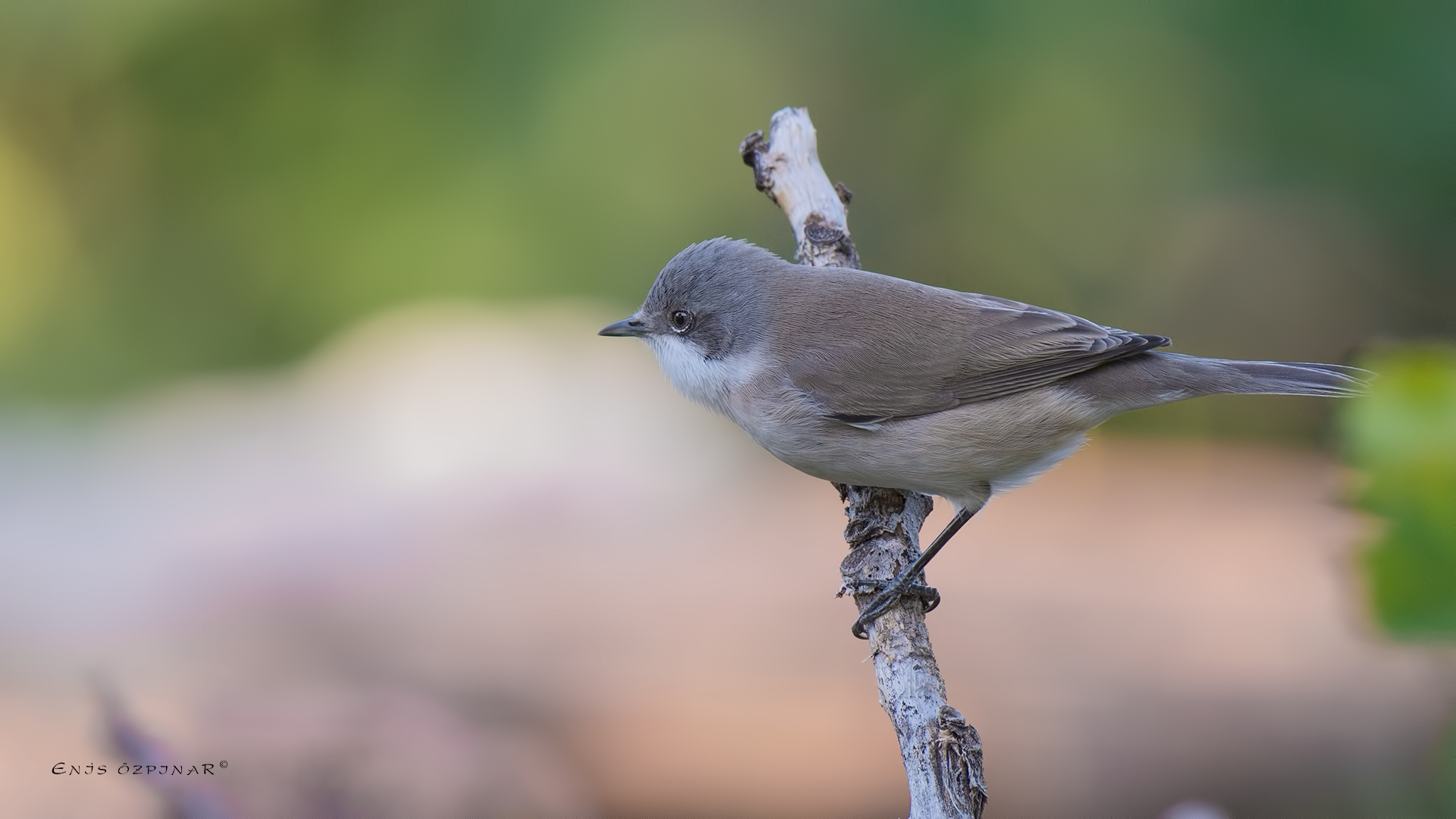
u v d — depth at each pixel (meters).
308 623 10.63
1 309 17.88
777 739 9.72
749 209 17.47
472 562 11.66
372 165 17.64
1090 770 9.24
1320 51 15.55
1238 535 12.58
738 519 12.88
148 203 18.00
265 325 17.83
